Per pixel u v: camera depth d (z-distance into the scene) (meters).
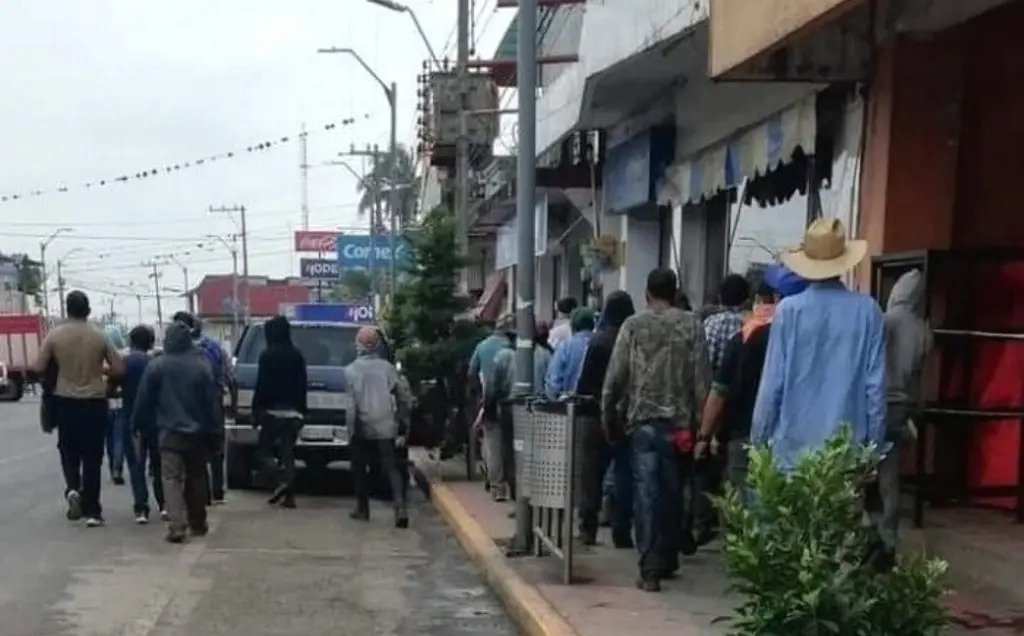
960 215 9.52
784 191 12.42
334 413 14.48
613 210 18.14
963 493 9.21
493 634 7.82
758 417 6.27
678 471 8.13
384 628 7.93
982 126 9.49
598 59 13.92
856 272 9.86
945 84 9.45
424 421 15.90
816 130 10.78
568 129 16.31
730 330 9.16
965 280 9.19
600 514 10.90
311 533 11.77
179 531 11.04
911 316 7.79
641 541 8.12
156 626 7.82
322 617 8.20
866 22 9.62
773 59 9.69
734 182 13.13
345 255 59.28
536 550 9.51
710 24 9.77
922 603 4.61
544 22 19.97
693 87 14.21
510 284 30.00
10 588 8.91
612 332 9.55
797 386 6.15
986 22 9.30
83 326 11.66
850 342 6.13
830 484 4.62
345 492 15.36
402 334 16.67
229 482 15.21
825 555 4.53
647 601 7.76
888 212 9.52
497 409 12.95
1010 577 7.36
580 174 19.44
